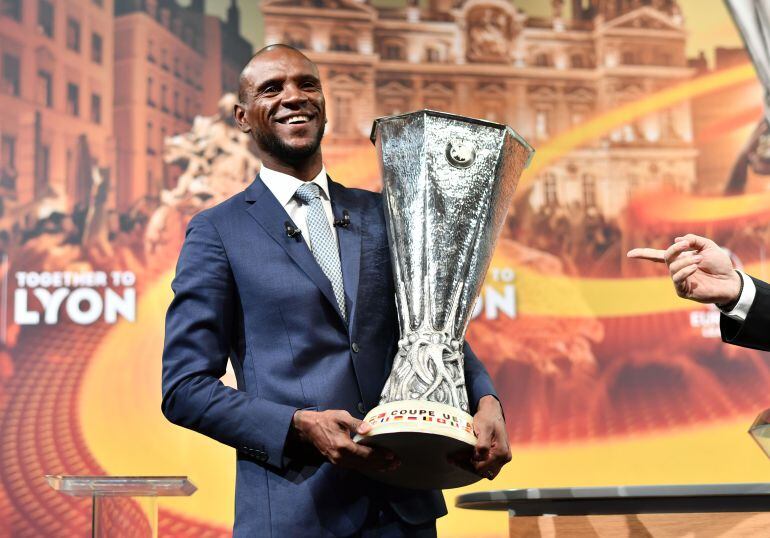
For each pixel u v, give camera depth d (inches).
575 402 171.2
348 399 58.2
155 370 165.2
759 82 187.8
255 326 59.8
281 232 61.9
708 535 51.4
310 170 65.5
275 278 60.1
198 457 162.6
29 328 162.7
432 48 184.4
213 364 58.5
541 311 174.7
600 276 177.8
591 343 174.2
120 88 173.5
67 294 165.0
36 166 168.1
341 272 61.9
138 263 168.2
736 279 57.1
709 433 171.8
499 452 52.9
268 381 58.2
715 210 183.2
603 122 185.0
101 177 170.2
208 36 178.1
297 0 181.8
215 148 175.0
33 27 171.8
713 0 190.5
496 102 184.2
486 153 57.9
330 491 56.5
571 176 182.4
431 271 56.0
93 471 159.6
